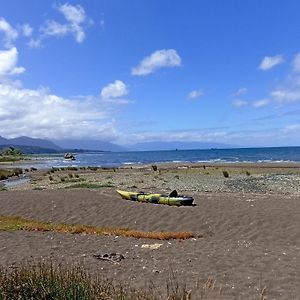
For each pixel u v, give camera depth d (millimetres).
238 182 42375
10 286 7922
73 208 24531
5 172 66062
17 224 20703
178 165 83562
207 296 9344
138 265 12555
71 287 7855
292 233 17578
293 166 69938
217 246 15414
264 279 10766
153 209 23078
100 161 135875
